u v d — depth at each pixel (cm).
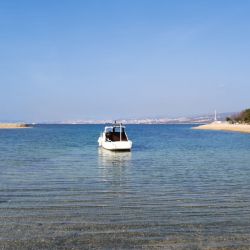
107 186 1705
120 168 2409
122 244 889
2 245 880
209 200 1386
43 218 1116
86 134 8488
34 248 864
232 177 1991
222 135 7844
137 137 7025
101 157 3175
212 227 1022
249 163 2670
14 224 1049
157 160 2914
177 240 915
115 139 4078
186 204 1315
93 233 970
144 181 1859
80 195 1484
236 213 1180
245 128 10150
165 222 1072
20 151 3731
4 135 7844
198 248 862
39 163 2677
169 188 1652
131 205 1298
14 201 1364
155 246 876
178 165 2559
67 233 970
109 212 1192
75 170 2300
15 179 1916
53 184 1761
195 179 1925
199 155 3319
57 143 5066
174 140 5878
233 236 945
